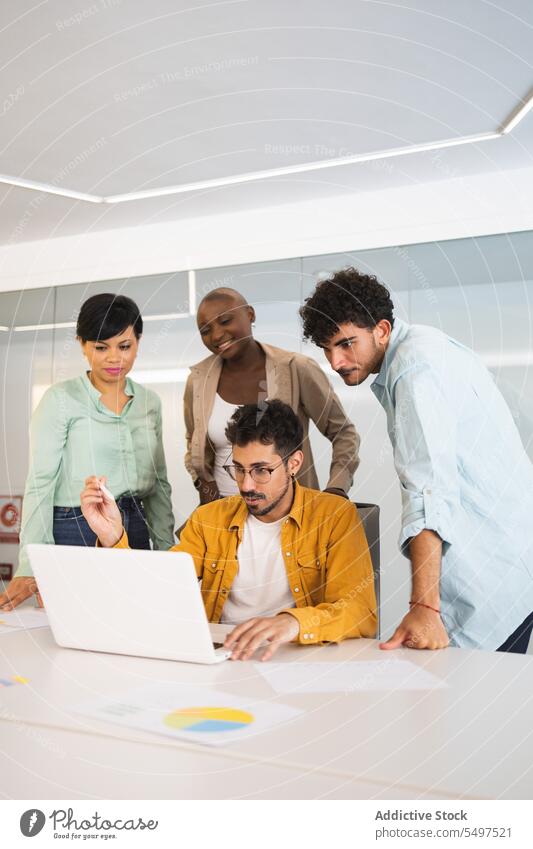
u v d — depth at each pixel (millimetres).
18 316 4293
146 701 1177
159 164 3066
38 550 1525
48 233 4098
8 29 2051
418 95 2482
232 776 891
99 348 3816
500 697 1172
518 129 2756
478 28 2066
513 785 852
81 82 2361
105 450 3721
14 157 2979
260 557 1929
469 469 1868
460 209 3281
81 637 1524
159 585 1400
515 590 1927
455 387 1825
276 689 1231
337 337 2039
